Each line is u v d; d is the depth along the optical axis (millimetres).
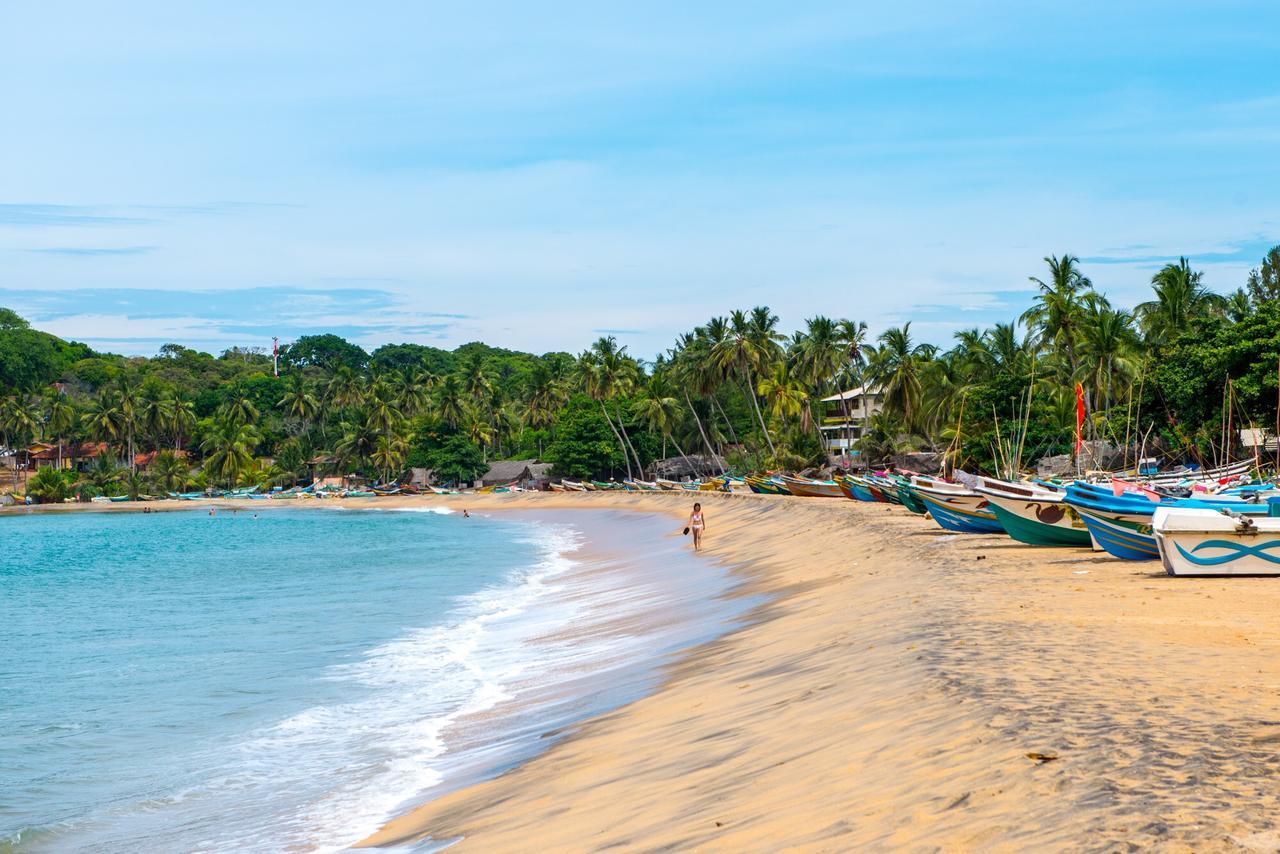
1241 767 6938
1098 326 67625
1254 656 11047
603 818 9117
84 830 12812
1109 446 66562
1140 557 21859
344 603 33188
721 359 99250
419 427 145000
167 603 35938
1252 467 46094
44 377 187000
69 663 24328
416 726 16234
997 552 25500
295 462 154875
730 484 88375
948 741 8508
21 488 155125
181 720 18141
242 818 12586
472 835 9883
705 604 24734
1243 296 70938
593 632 23094
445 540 64562
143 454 170875
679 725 12195
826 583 24172
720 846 7367
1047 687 9945
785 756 9453
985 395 73750
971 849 6184
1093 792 6691
